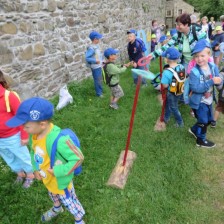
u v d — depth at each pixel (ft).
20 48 16.51
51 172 7.20
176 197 10.38
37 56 18.07
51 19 19.26
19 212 9.80
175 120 16.62
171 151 13.32
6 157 10.48
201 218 9.46
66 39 21.40
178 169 11.90
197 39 15.88
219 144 14.07
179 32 16.52
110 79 17.76
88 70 25.50
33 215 9.71
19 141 10.02
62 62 21.11
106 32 29.43
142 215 9.66
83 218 9.61
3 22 15.10
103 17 28.19
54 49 19.93
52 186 7.99
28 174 10.94
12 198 10.43
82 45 24.02
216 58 30.14
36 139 7.29
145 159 12.78
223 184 11.14
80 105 19.34
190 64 14.57
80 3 23.07
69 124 16.12
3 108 9.30
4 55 15.38
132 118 10.77
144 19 45.06
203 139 13.67
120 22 33.76
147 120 16.79
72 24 22.09
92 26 25.84
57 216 9.63
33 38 17.56
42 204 10.18
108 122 16.58
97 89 20.89
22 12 16.43
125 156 11.57
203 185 11.00
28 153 10.61
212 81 12.10
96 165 12.39
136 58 22.45
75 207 8.49
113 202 10.27
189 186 10.96
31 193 10.66
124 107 18.97
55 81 20.39
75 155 7.02
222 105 14.30
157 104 19.38
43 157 7.37
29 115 6.64
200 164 12.34
